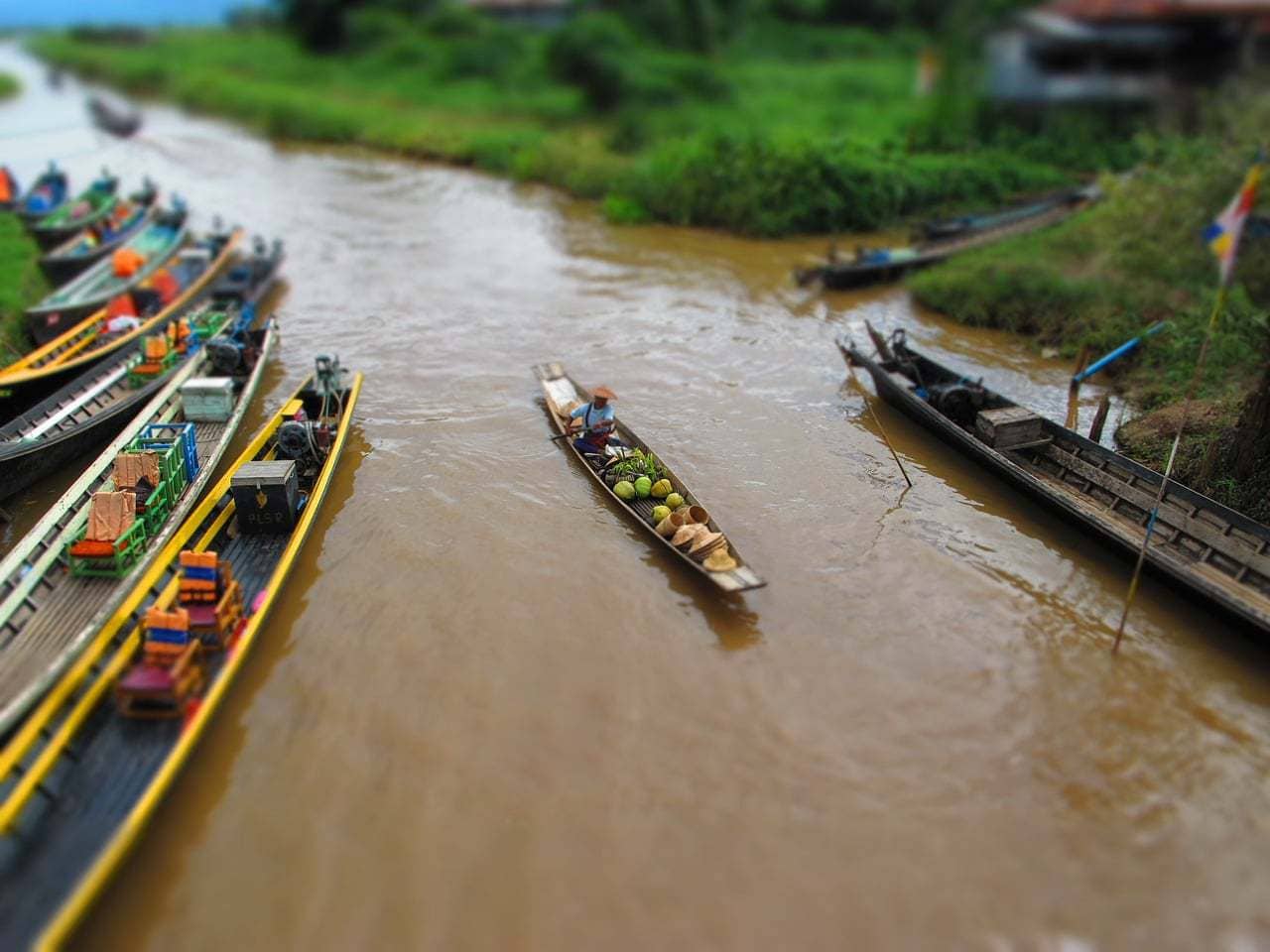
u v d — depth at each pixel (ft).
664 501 43.88
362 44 183.21
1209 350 56.85
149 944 25.13
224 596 33.27
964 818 29.30
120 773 28.73
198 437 47.73
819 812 29.35
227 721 32.01
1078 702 33.94
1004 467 45.73
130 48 217.36
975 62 124.36
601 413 47.24
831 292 77.46
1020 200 103.19
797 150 97.40
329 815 28.86
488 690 33.63
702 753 31.35
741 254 88.53
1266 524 41.19
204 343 55.98
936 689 34.30
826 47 168.45
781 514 44.83
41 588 35.06
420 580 39.32
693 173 97.60
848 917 26.21
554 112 135.13
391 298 74.08
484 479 47.06
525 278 79.66
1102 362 54.29
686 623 37.17
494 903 26.32
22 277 69.51
